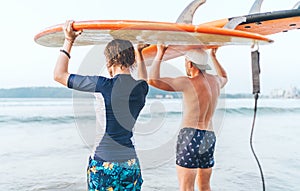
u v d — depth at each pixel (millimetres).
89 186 1807
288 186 4738
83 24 1862
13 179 5262
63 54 1834
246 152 7012
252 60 2193
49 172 5629
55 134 8156
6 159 6355
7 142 7434
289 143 7898
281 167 5902
